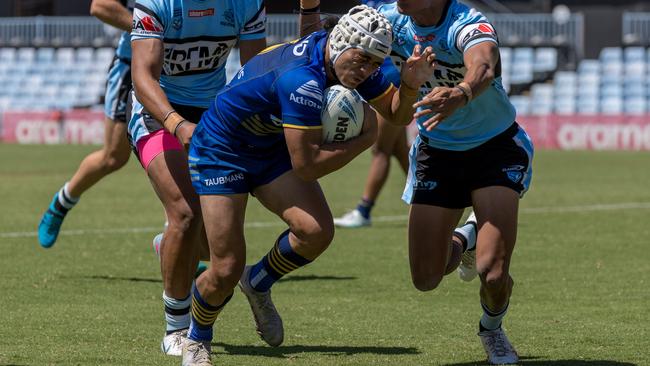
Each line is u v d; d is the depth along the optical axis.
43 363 16.67
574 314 21.44
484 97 16.72
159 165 17.73
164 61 18.84
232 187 15.82
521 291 24.25
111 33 106.38
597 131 86.06
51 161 71.19
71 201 26.92
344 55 14.77
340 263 28.48
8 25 108.69
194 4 18.28
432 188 17.23
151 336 19.03
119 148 25.67
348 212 41.09
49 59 106.44
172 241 17.45
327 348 18.17
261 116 15.52
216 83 19.69
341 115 15.02
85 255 29.84
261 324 17.12
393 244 32.28
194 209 17.42
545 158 74.38
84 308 21.83
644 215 40.34
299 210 15.80
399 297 23.48
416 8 16.05
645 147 84.56
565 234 34.72
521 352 17.83
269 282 16.66
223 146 15.82
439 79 16.91
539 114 88.62
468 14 16.20
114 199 46.78
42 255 29.73
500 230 16.38
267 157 15.98
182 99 19.50
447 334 19.42
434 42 16.42
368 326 20.17
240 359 17.22
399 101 15.82
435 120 14.84
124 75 25.20
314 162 15.09
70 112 95.12
